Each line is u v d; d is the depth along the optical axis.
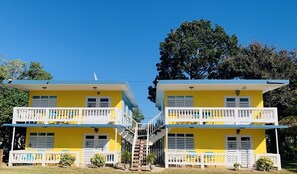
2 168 19.03
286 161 27.97
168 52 42.84
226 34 42.22
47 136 24.03
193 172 18.67
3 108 25.56
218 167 21.47
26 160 21.59
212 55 40.22
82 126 22.23
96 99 24.78
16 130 26.42
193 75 42.03
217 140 23.33
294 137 27.92
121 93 24.78
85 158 23.39
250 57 32.41
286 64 30.41
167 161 21.48
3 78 33.69
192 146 23.30
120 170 19.38
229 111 22.19
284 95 28.52
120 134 23.91
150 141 23.42
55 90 25.05
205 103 24.05
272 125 21.73
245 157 22.59
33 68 37.66
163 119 24.33
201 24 43.16
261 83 21.77
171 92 24.39
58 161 21.56
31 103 24.86
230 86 22.95
